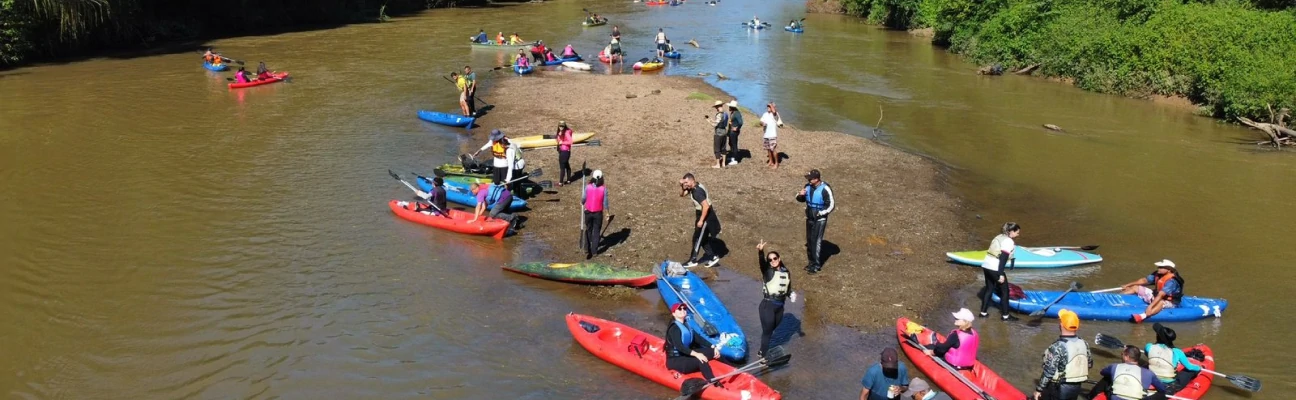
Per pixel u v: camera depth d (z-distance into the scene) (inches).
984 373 438.6
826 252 636.7
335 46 1801.2
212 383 446.0
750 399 414.3
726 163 870.4
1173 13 1369.3
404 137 987.9
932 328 515.5
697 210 592.4
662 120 1075.3
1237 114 1135.0
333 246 640.4
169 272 586.9
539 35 2050.9
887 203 758.5
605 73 1513.3
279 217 702.5
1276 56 1172.5
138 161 866.8
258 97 1213.1
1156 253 652.7
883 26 2433.6
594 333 482.9
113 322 513.3
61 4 1546.5
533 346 488.4
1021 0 1692.9
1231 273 608.7
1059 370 390.3
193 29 1958.7
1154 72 1321.4
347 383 446.6
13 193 756.0
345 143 955.3
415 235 668.1
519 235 672.4
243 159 879.7
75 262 602.9
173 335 497.0
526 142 941.2
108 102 1165.7
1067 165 919.7
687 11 2854.3
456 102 1197.1
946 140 1029.2
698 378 428.1
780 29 2295.8
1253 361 476.1
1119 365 395.5
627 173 832.9
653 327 514.6
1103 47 1409.9
